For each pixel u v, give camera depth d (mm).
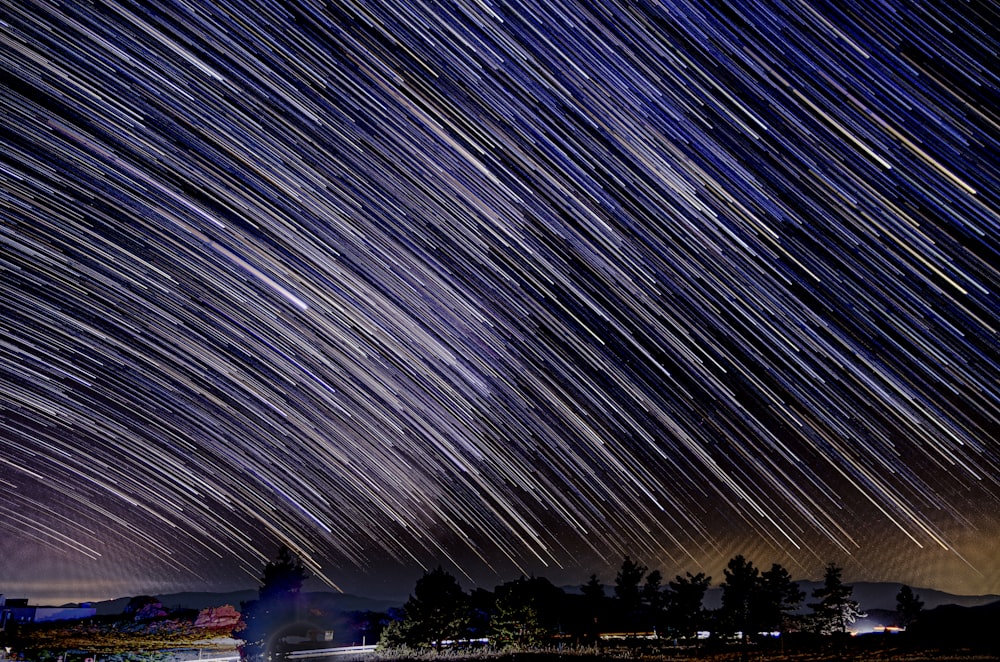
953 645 24016
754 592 26078
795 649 26812
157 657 21469
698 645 27922
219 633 27625
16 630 24938
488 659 25078
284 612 24156
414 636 26656
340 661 23484
